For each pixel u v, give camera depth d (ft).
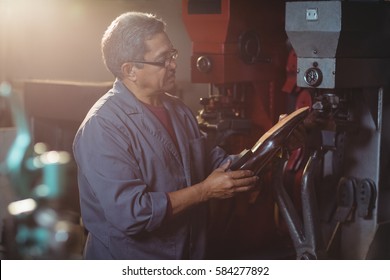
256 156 8.23
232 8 10.57
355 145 10.43
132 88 7.86
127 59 7.56
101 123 7.47
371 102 10.05
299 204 11.05
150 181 7.67
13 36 16.56
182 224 8.02
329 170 10.69
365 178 10.37
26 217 13.82
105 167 7.36
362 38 9.17
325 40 8.93
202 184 7.70
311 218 9.15
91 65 15.05
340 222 10.62
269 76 11.64
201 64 11.03
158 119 7.94
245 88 11.59
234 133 10.79
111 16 14.42
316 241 9.13
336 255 10.68
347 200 10.49
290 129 8.43
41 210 13.99
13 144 14.64
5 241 13.57
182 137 8.09
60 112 13.58
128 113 7.64
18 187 14.40
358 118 10.27
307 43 9.18
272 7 11.26
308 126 9.20
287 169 11.09
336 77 9.02
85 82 13.88
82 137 7.56
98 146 7.41
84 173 7.58
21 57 16.60
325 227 10.80
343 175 10.61
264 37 11.35
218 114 10.85
